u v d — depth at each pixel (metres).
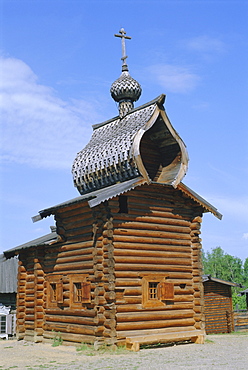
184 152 22.27
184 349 19.42
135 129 21.56
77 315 20.52
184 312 21.41
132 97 25.22
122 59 26.30
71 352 18.92
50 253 23.12
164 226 21.52
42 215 23.03
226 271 97.88
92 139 25.45
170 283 20.92
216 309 31.53
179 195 22.39
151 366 15.26
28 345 22.12
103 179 22.77
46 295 23.02
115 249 19.42
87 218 20.92
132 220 20.36
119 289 19.17
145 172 20.56
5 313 30.58
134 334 19.25
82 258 20.73
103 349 18.69
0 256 28.92
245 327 32.56
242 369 14.55
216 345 20.83
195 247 22.36
